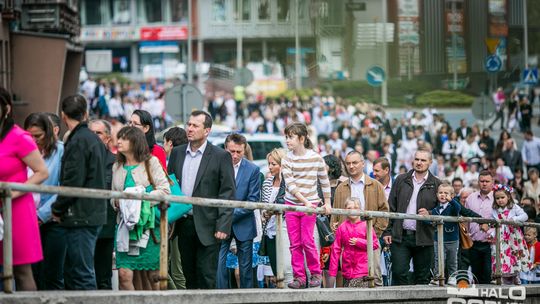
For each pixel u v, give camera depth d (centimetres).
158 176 2083
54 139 2036
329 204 2388
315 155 2372
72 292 1805
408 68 11400
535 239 3112
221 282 2533
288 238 2498
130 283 2070
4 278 1745
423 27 11406
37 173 1853
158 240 2084
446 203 2727
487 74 11331
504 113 9981
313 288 2278
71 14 5084
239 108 9781
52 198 1994
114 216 2123
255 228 2503
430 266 2712
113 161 2073
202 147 2206
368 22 11588
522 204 3344
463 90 11325
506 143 6094
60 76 4609
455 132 7150
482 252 2981
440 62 11356
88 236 1945
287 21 12725
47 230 1981
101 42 14938
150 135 2333
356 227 2484
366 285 2462
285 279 2539
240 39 12175
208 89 13588
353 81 11619
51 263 1977
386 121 7181
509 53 11494
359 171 2667
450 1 11338
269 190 2623
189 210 2205
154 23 14762
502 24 11456
